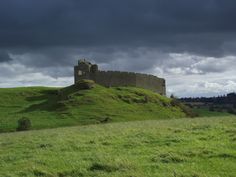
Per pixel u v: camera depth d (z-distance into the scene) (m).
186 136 33.12
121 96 161.88
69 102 150.50
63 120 127.94
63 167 24.31
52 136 42.84
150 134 35.38
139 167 22.95
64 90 172.12
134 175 21.17
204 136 32.47
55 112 141.25
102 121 127.56
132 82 187.00
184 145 29.17
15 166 25.92
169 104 165.38
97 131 44.78
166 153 25.83
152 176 21.03
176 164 23.45
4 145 38.47
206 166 22.83
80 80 175.50
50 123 122.56
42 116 135.12
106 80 181.00
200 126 39.59
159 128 41.31
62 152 29.47
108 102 153.25
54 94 178.00
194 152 25.88
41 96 176.00
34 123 121.88
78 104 148.50
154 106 158.12
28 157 29.02
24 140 40.84
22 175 23.28
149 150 27.86
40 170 23.62
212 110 192.88
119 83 183.62
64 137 39.16
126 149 29.02
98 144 31.80
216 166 22.70
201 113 173.75
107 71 182.00
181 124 46.81
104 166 23.30
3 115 140.75
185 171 21.73
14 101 169.38
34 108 153.62
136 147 29.66
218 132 34.34
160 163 23.78
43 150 31.16
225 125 39.50
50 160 26.38
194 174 20.92
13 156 29.80
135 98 161.62
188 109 168.88
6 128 113.25
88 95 157.12
